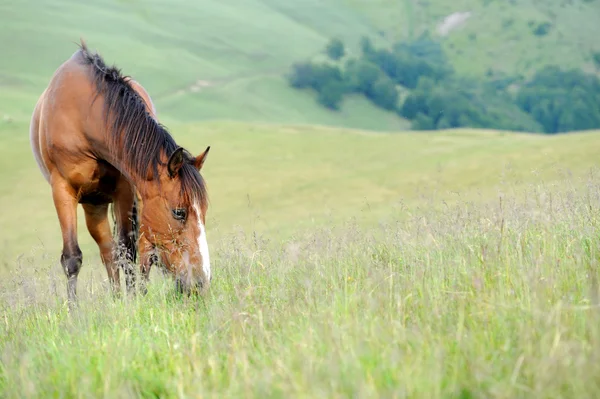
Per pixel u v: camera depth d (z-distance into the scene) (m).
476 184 47.31
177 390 5.57
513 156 52.78
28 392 5.75
